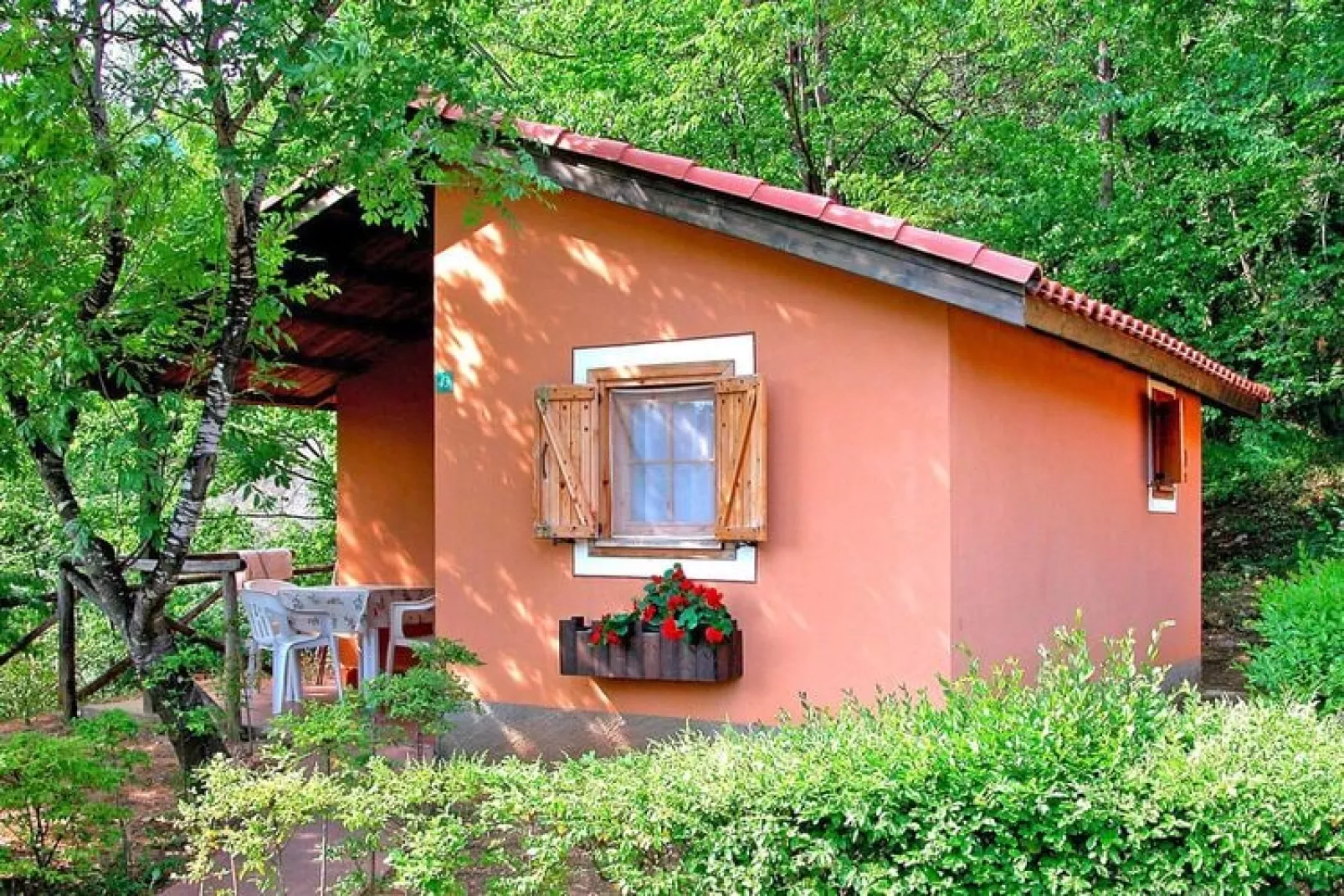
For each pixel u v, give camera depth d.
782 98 13.10
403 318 9.63
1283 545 13.08
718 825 3.51
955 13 12.16
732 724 5.79
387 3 5.49
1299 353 12.37
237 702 6.27
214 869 4.85
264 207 6.92
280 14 5.11
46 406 5.79
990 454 5.73
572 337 6.28
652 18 12.84
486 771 3.84
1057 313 5.36
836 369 5.59
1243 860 3.28
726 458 5.75
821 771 3.54
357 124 5.25
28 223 5.50
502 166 5.63
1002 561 5.83
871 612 5.47
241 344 5.92
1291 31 11.11
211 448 5.87
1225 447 13.70
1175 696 4.15
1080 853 3.44
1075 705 3.82
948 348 5.32
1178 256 12.84
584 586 6.21
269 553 9.94
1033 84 13.43
